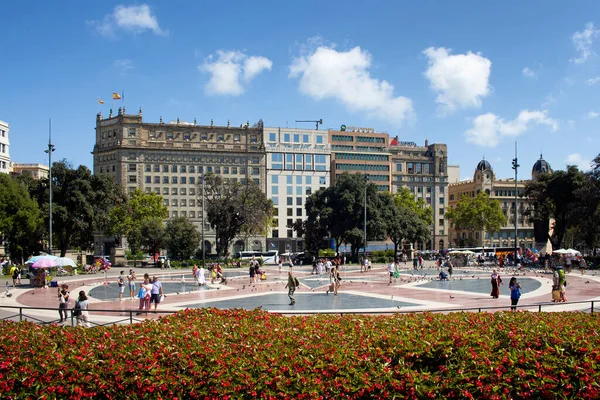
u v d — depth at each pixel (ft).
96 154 418.72
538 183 256.52
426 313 45.96
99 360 33.96
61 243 261.44
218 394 30.60
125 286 146.82
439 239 509.35
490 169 490.90
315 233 302.04
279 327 40.45
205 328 40.70
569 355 31.78
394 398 29.55
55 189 250.16
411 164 510.17
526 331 36.68
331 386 30.27
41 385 33.01
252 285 141.38
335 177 470.39
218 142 428.97
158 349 34.45
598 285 131.23
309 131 458.91
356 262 275.59
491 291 112.68
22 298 115.55
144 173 408.46
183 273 206.59
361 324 41.04
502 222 388.57
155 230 295.28
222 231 280.72
